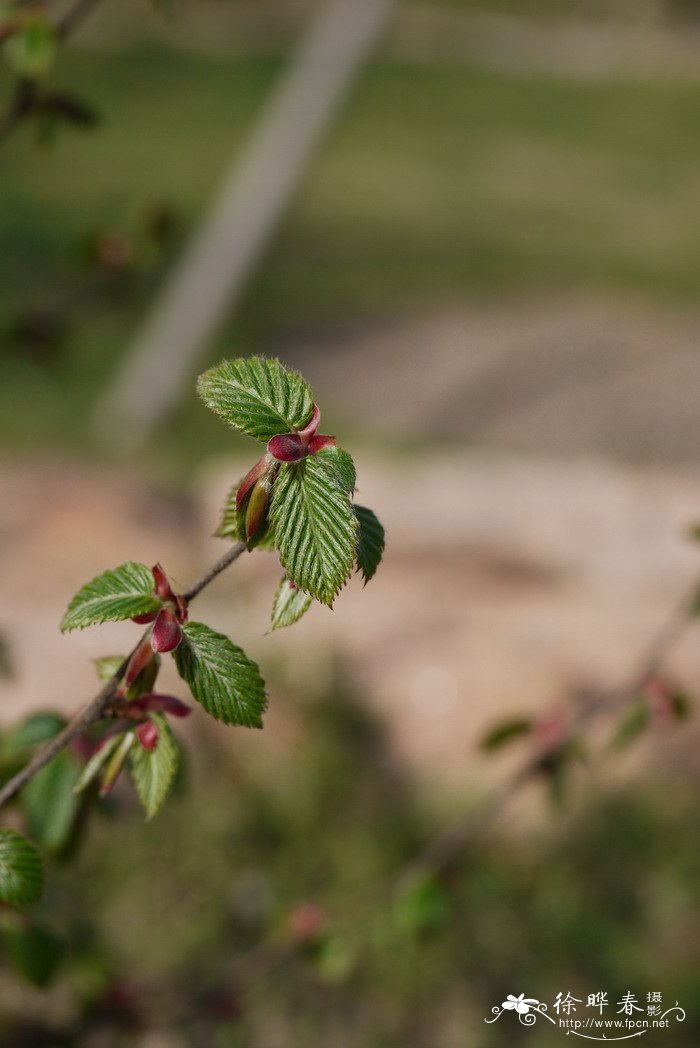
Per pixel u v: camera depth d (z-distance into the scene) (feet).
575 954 11.57
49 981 5.26
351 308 34.04
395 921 6.71
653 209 47.11
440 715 13.98
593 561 17.26
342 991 11.03
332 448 2.92
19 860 3.40
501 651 14.87
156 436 26.58
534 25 83.82
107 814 5.13
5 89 25.96
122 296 7.35
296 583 2.89
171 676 12.22
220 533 3.31
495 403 28.14
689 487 18.85
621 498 18.26
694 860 12.49
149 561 16.15
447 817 12.75
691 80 75.31
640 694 6.27
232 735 13.03
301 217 42.55
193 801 12.48
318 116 27.20
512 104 66.08
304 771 12.98
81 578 15.56
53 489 18.06
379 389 28.63
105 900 11.43
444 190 48.03
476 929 11.69
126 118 54.70
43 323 7.38
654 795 13.07
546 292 36.29
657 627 15.58
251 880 11.99
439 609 15.93
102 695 3.46
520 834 12.69
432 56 75.87
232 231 27.37
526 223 43.98
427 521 17.70
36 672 12.98
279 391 2.99
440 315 33.83
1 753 4.76
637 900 12.12
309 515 2.88
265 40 73.20
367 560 3.00
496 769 13.26
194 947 11.12
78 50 65.67
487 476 18.71
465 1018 10.84
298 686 13.89
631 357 30.78
